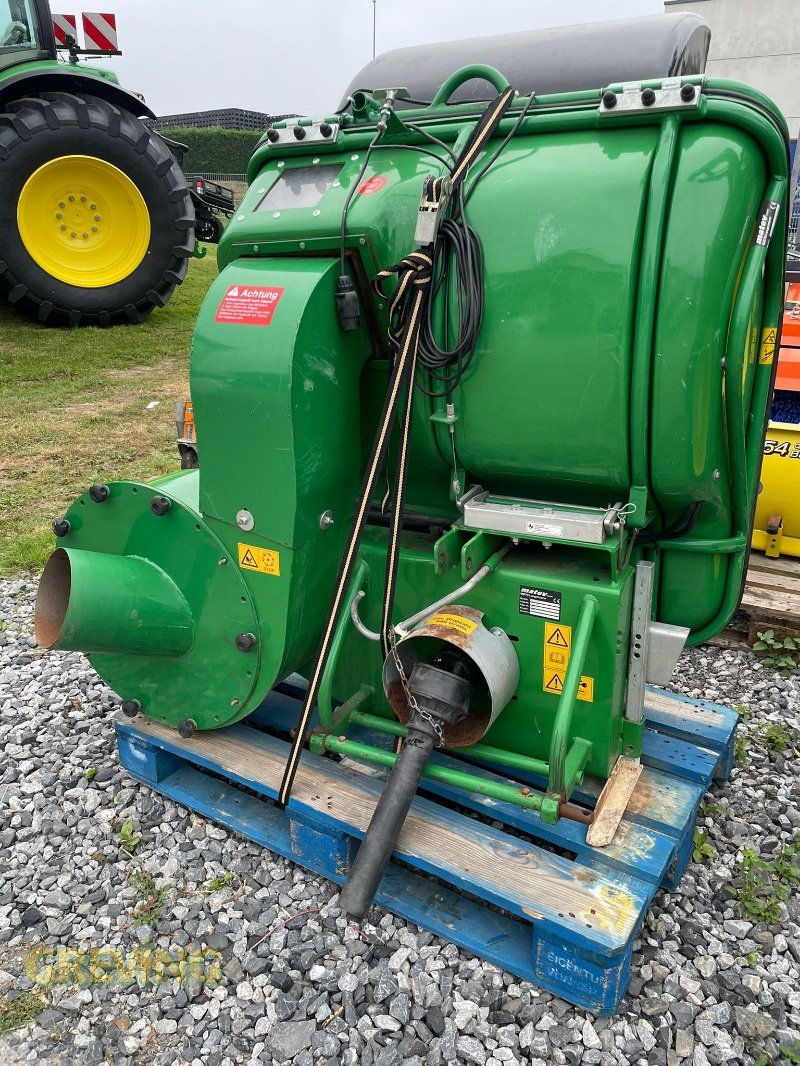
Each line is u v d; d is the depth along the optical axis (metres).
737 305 1.92
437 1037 1.95
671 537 2.30
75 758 2.97
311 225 2.24
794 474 3.81
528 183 2.03
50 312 8.86
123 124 8.27
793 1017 1.99
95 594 2.28
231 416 2.23
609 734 2.23
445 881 2.34
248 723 2.84
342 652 2.59
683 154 1.89
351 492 2.48
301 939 2.21
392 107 2.21
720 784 2.82
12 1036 1.98
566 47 2.55
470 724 2.33
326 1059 1.90
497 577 2.24
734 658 3.68
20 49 7.97
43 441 6.47
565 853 2.45
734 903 2.32
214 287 2.32
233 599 2.39
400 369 2.12
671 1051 1.90
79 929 2.26
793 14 12.90
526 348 2.05
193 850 2.52
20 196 8.16
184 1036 1.97
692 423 1.96
